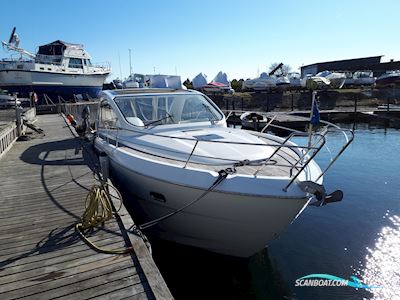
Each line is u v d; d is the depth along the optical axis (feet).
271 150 14.67
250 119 44.29
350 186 26.12
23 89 71.00
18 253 9.40
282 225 11.69
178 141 15.10
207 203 11.69
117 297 7.56
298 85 109.91
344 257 15.67
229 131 17.21
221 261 14.14
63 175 17.04
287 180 11.03
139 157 13.87
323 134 11.82
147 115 17.40
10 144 25.02
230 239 12.69
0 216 11.94
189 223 12.99
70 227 11.07
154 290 7.67
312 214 20.68
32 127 32.60
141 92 19.15
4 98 65.62
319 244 16.92
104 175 16.25
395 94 95.96
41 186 15.30
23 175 17.13
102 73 83.25
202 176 11.60
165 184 12.41
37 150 23.67
